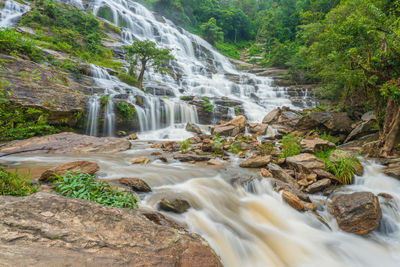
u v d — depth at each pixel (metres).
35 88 10.07
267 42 48.97
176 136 13.13
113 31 28.75
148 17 39.38
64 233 1.99
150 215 3.46
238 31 65.19
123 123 13.05
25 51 12.20
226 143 10.61
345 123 11.36
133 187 4.59
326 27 12.61
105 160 7.13
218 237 3.70
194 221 3.97
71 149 8.24
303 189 5.67
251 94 25.44
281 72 34.41
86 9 30.23
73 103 11.17
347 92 14.92
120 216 2.48
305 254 3.72
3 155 7.17
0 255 1.57
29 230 1.90
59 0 27.72
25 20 19.95
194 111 16.25
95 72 15.86
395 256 3.85
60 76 12.18
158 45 32.31
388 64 7.07
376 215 4.26
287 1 58.44
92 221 2.26
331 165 6.24
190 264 2.21
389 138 7.34
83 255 1.83
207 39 49.19
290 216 4.62
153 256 2.08
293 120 14.65
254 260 3.47
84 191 3.50
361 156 7.75
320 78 24.86
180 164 7.22
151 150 9.29
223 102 19.08
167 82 23.53
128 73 19.50
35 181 4.39
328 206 4.95
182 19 47.75
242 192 5.42
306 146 7.95
